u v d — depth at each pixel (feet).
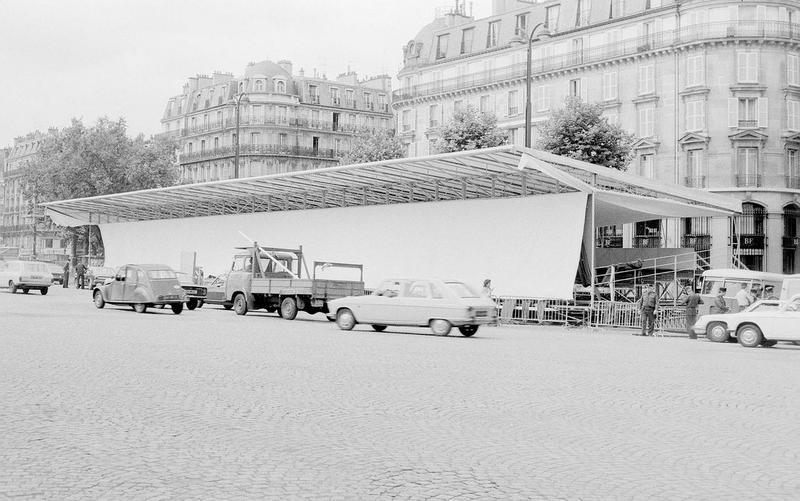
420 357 50.34
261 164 302.66
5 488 17.99
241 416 27.66
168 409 28.60
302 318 102.01
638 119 186.19
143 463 20.65
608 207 111.34
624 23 189.67
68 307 100.01
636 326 95.20
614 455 23.20
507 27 219.41
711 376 44.73
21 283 141.59
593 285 97.14
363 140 195.31
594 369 46.50
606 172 101.04
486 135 158.30
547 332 86.74
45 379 35.22
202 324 77.15
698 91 174.91
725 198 119.44
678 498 18.62
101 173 211.20
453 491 18.69
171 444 22.95
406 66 244.63
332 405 30.58
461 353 54.24
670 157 180.04
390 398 32.71
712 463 22.45
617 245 188.34
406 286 74.38
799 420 30.14
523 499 18.19
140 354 46.47
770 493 19.21
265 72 306.14
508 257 105.19
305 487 18.67
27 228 374.02
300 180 128.67
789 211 174.19
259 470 20.20
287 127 305.32
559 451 23.53
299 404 30.58
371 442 24.03
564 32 202.28
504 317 103.30
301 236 136.46
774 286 117.08
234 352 49.60
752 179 172.14
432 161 103.19
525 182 106.52
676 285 116.37
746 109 173.47
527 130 113.50
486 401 32.68
